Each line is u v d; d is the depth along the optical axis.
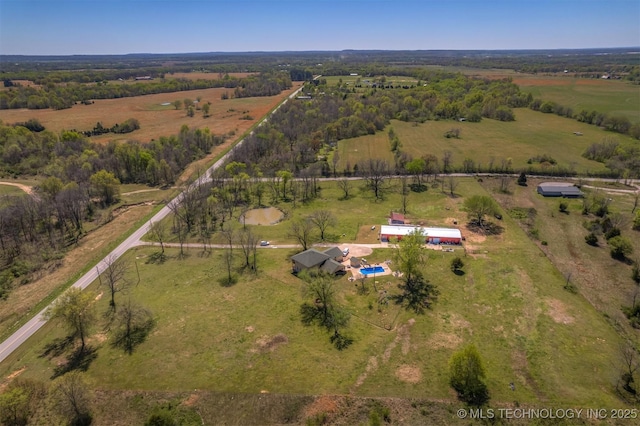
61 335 65.38
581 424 47.41
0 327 68.00
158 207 122.38
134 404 51.59
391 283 78.69
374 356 59.16
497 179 139.75
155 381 55.00
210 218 112.94
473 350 51.41
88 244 98.56
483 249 90.81
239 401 51.66
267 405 51.00
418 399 51.22
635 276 78.00
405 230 97.06
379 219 109.38
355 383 54.06
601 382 53.66
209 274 83.19
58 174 141.25
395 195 127.62
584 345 60.59
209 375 55.88
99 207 122.50
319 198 127.88
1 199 116.56
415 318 67.81
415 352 59.75
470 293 74.81
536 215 109.25
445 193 127.69
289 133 192.62
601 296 73.19
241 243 90.19
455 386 53.19
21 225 101.88
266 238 100.00
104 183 123.88
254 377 55.38
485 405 50.31
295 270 83.69
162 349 61.16
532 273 80.50
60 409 49.91
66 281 81.75
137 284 79.56
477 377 51.50
